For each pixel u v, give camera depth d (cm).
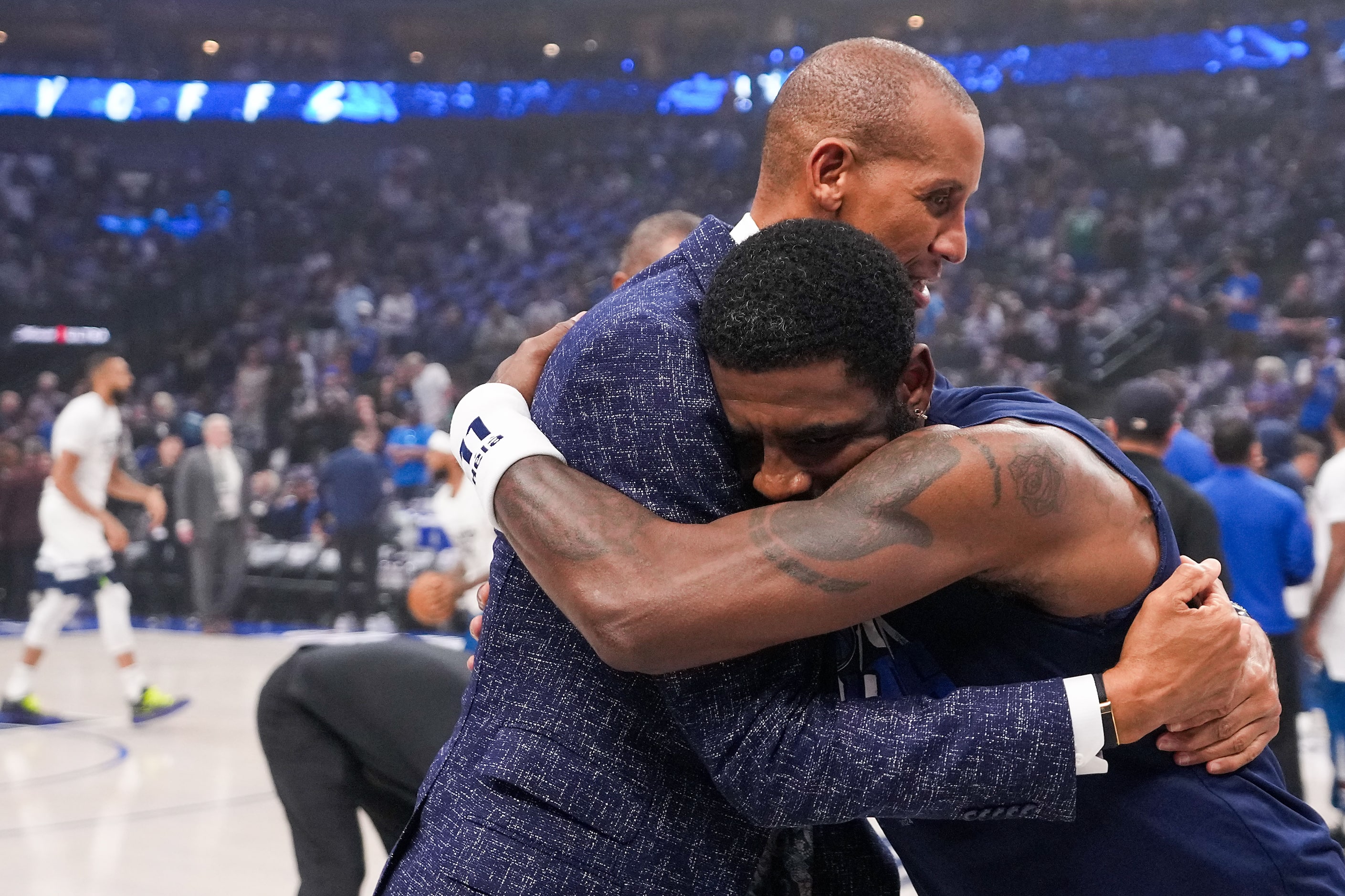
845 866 140
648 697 121
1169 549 125
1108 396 1248
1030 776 111
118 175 1991
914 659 127
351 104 2058
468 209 1889
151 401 1457
